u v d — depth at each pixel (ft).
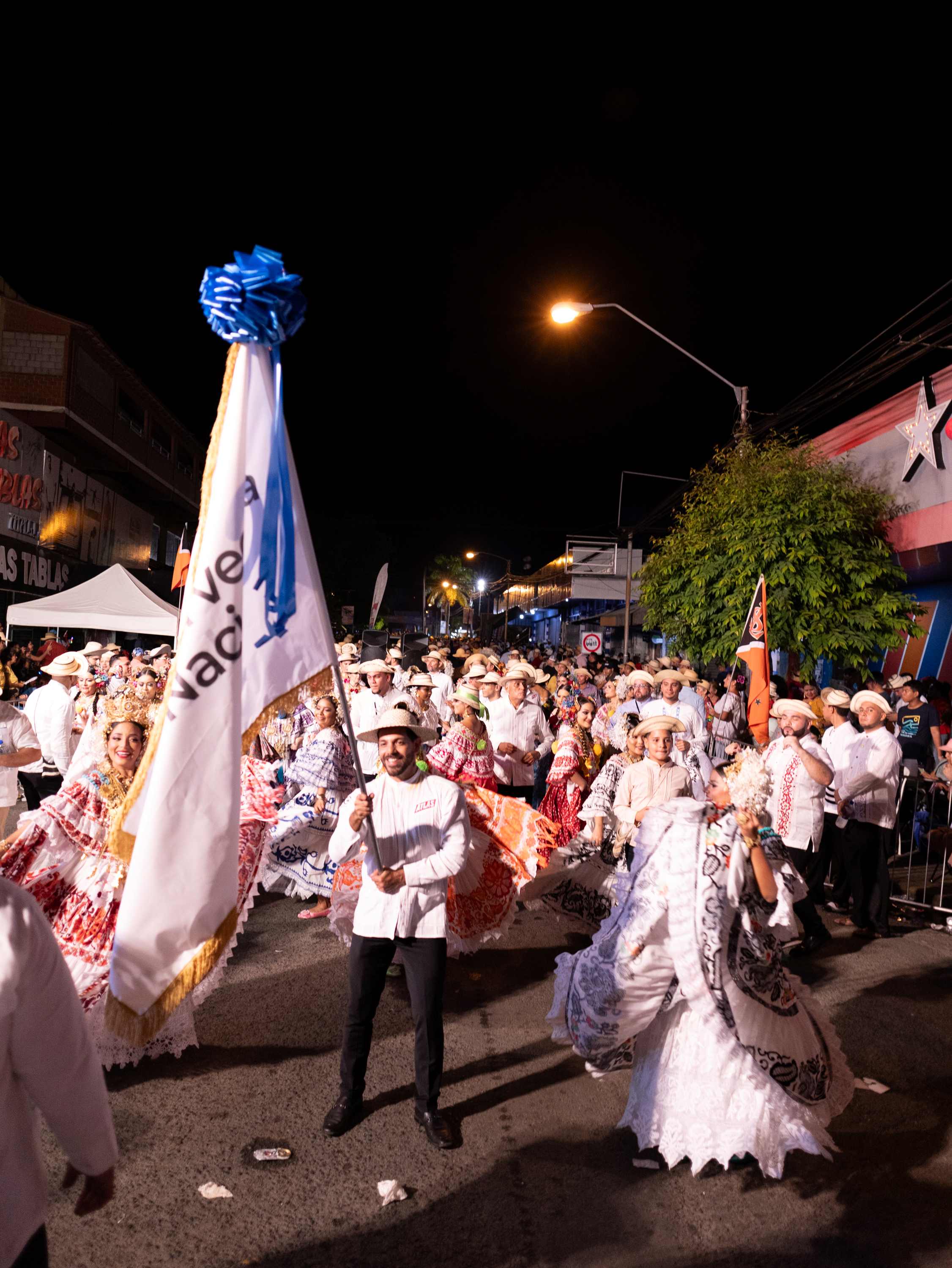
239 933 22.74
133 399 116.67
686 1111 12.21
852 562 41.24
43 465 94.68
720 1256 10.82
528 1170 12.53
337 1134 13.30
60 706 29.35
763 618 28.89
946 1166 12.86
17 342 92.53
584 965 13.12
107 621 53.21
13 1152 6.23
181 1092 14.51
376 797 14.12
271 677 10.84
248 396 10.46
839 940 23.53
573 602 176.55
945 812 31.14
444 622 395.55
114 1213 11.40
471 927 19.56
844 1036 17.29
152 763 10.15
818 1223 11.48
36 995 6.35
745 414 48.47
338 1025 17.21
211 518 10.25
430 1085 13.42
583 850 20.90
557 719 41.04
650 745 20.85
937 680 37.91
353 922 15.49
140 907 9.82
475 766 23.66
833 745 26.50
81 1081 6.57
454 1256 10.73
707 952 11.80
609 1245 10.98
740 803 12.26
